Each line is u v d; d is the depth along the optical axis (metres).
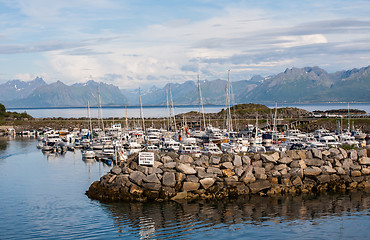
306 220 28.22
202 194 33.66
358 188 36.84
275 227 26.84
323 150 38.75
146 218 28.81
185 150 58.31
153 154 34.72
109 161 60.53
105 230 26.58
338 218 28.61
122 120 142.75
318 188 35.94
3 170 54.16
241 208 30.92
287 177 35.69
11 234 26.08
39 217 29.69
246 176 34.62
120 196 33.38
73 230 26.72
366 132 99.56
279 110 147.00
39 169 55.09
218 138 81.94
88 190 37.31
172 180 33.28
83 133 112.88
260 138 75.62
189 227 26.88
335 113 145.50
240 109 152.25
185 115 153.88
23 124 145.38
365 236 25.22
